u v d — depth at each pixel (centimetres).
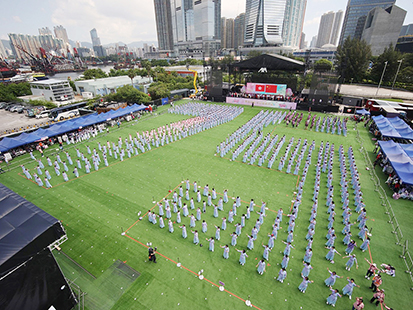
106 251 1741
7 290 1080
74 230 1956
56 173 2888
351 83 8250
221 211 2169
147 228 1973
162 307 1341
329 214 2094
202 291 1430
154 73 9406
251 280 1498
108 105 5797
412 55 7119
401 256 1648
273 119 4794
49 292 1242
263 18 16912
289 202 2278
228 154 3394
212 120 4650
